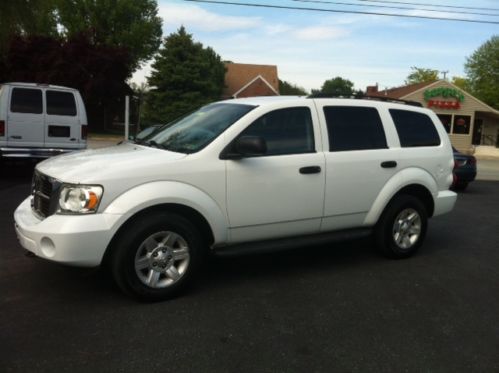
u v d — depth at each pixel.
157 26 51.72
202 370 3.18
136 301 4.23
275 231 4.88
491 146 39.94
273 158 4.74
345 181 5.19
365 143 5.45
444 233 7.54
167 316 3.96
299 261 5.64
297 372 3.20
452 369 3.32
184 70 40.47
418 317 4.16
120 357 3.29
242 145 4.37
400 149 5.71
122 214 3.97
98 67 37.88
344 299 4.50
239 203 4.57
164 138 5.02
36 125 10.95
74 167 4.17
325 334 3.76
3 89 10.63
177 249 4.36
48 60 36.88
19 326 3.70
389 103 5.87
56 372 3.09
